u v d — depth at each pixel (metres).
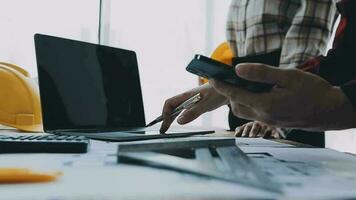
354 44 0.62
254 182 0.23
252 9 1.12
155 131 0.75
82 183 0.24
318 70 0.65
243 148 0.52
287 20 1.09
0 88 0.88
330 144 1.94
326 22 0.99
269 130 0.81
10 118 0.88
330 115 0.42
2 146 0.40
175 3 2.27
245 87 0.41
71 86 0.74
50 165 0.31
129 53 0.93
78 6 2.11
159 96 2.22
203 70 0.43
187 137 0.66
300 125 0.44
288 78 0.40
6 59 1.93
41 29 2.01
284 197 0.20
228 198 0.20
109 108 0.82
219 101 0.74
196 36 2.29
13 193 0.21
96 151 0.43
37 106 0.91
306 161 0.38
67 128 0.70
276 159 0.39
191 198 0.20
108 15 2.18
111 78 0.85
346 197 0.21
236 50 1.23
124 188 0.22
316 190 0.22
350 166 0.35
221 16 2.32
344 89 0.42
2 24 1.93
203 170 0.26
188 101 0.74
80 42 0.78
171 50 2.26
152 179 0.25
